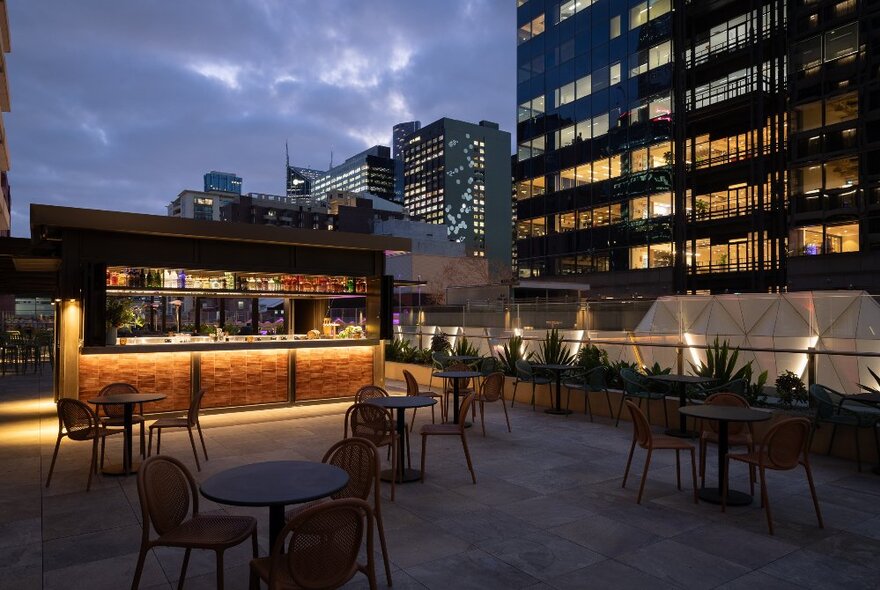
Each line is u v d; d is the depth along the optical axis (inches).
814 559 175.5
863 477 264.8
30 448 322.0
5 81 1206.9
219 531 145.9
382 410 237.8
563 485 251.6
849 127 1125.1
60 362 413.7
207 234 419.2
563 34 1588.3
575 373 447.5
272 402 446.6
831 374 478.9
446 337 781.9
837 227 1138.0
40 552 179.6
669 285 1330.0
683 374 390.6
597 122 1493.6
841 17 1141.7
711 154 1365.7
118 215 389.4
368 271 507.5
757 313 705.6
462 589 154.6
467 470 275.1
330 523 118.4
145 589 154.9
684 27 1353.3
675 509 220.4
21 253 463.8
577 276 1541.6
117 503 227.3
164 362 406.0
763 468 199.2
